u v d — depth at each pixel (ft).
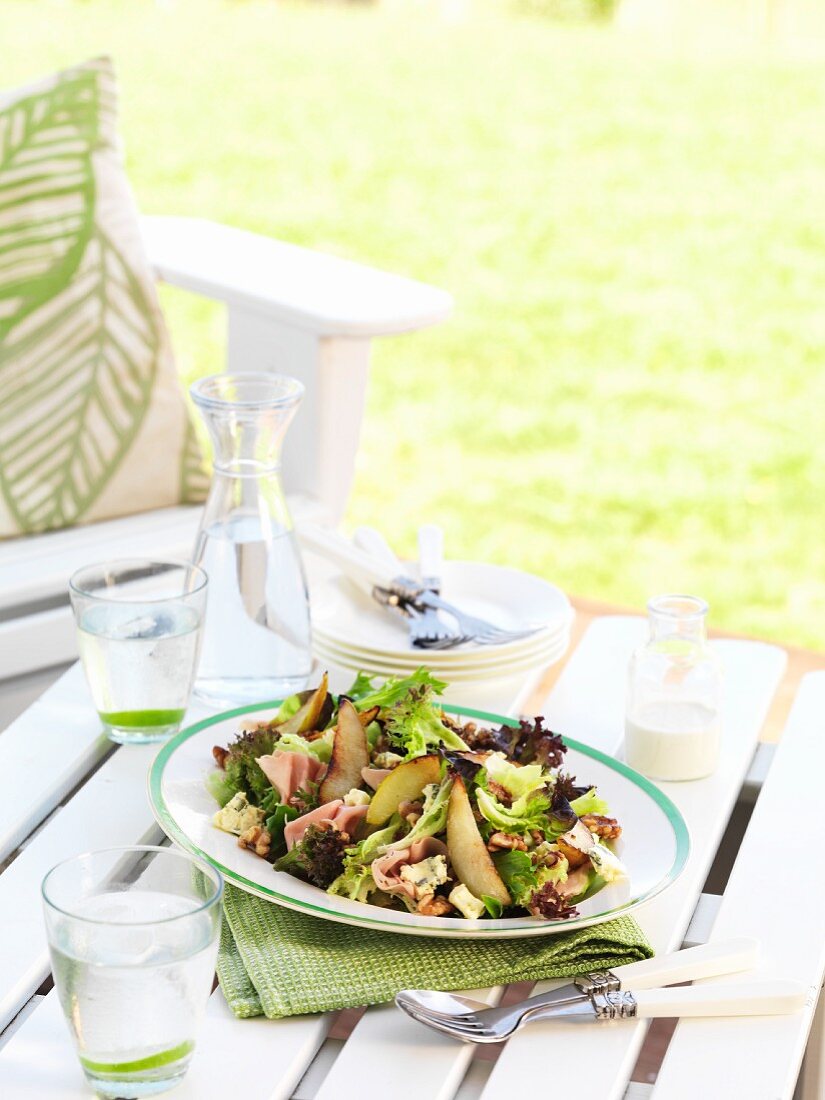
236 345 5.10
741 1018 2.37
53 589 4.38
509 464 11.21
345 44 23.26
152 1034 2.05
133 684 3.10
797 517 10.46
